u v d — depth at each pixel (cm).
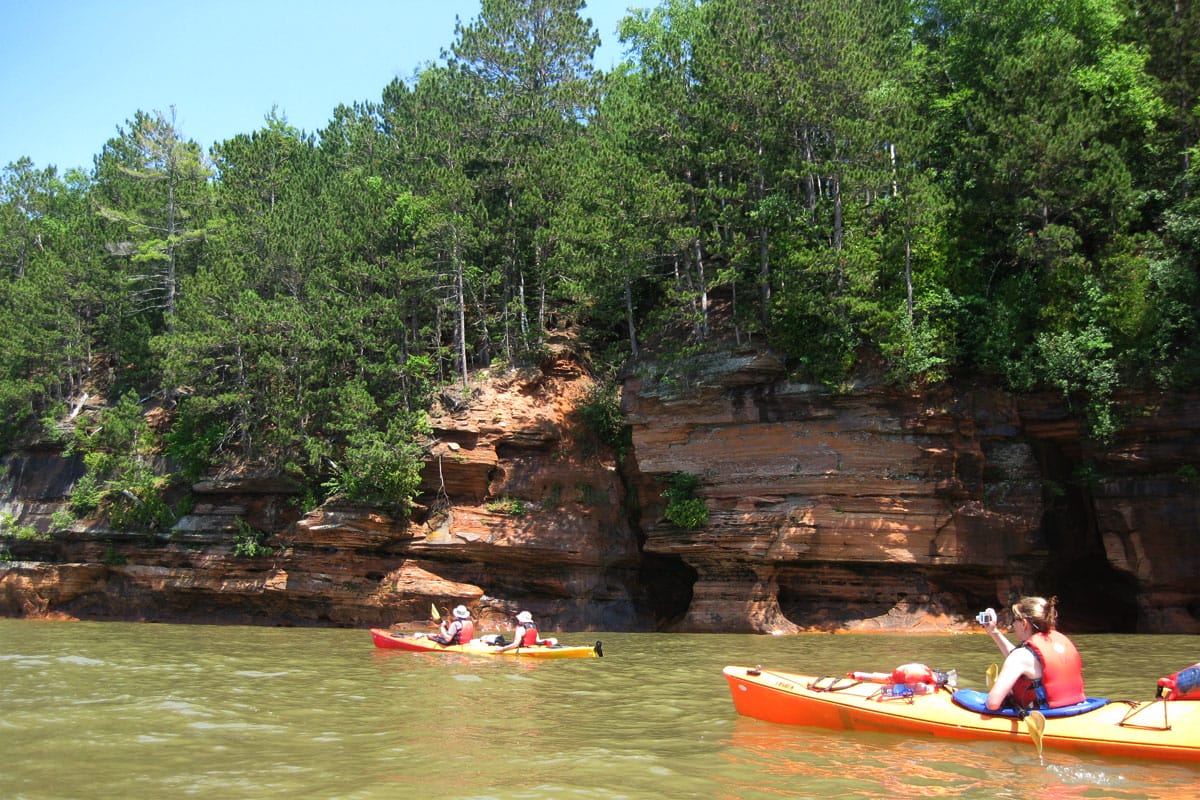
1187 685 1055
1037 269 3375
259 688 1675
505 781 958
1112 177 3144
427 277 4106
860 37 3728
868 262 3194
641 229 3641
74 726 1270
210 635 3091
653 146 3800
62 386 5031
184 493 4241
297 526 3756
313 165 5325
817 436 3234
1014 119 3222
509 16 4862
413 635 2497
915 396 3192
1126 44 3603
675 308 3594
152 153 5203
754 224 3509
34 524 4416
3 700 1500
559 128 4450
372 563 3691
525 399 3897
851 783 938
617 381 3938
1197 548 2909
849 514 3153
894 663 2034
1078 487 3325
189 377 4275
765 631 3122
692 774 981
